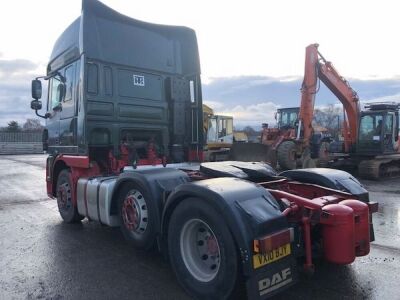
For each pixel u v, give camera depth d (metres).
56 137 6.79
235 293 3.20
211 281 3.36
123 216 4.77
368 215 3.80
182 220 3.62
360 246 3.69
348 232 3.47
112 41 6.24
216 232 3.26
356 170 15.80
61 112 6.59
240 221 3.08
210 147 19.11
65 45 6.48
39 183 12.87
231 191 3.30
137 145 6.47
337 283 3.87
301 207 3.55
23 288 3.83
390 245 5.18
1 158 28.20
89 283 3.94
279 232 3.19
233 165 4.84
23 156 31.52
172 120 7.10
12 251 5.01
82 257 4.74
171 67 7.18
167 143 7.01
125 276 4.11
